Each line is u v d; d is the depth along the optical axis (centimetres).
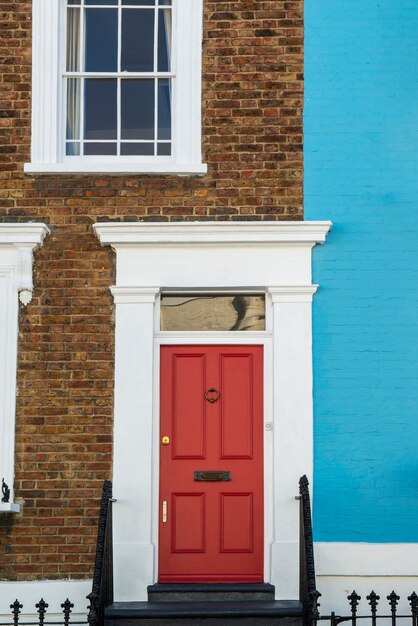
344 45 1090
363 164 1075
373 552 1026
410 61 1087
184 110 1083
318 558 1023
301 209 1069
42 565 1024
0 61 1089
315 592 874
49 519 1030
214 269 1062
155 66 1116
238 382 1070
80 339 1055
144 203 1072
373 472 1040
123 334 1055
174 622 948
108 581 973
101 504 966
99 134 1109
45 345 1055
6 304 1058
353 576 1022
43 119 1084
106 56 1121
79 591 1020
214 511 1054
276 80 1085
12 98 1085
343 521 1033
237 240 1055
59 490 1036
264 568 1041
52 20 1095
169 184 1074
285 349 1052
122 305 1059
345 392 1049
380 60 1087
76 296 1060
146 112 1112
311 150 1076
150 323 1058
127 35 1123
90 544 1028
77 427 1045
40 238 1057
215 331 1073
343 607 1016
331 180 1073
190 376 1070
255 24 1092
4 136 1081
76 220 1071
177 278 1061
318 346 1055
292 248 1063
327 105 1082
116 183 1075
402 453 1041
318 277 1061
